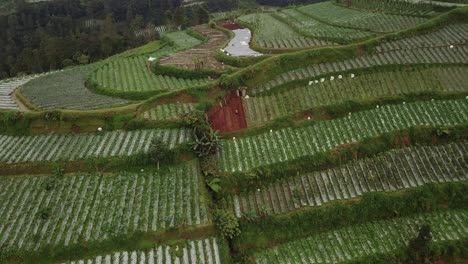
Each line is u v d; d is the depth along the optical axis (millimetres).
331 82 34781
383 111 32125
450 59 37406
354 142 29422
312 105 32781
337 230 25469
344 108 32031
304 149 29047
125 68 44344
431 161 28797
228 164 28156
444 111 32094
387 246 24391
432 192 26750
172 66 40969
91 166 27234
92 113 30750
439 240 24484
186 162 28141
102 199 25422
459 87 34688
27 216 24266
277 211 26016
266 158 28422
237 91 33844
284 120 31219
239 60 40156
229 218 24078
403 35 40938
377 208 26047
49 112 30703
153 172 27391
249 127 31094
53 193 25766
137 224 23875
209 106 32312
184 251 22922
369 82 34938
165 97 32969
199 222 24094
